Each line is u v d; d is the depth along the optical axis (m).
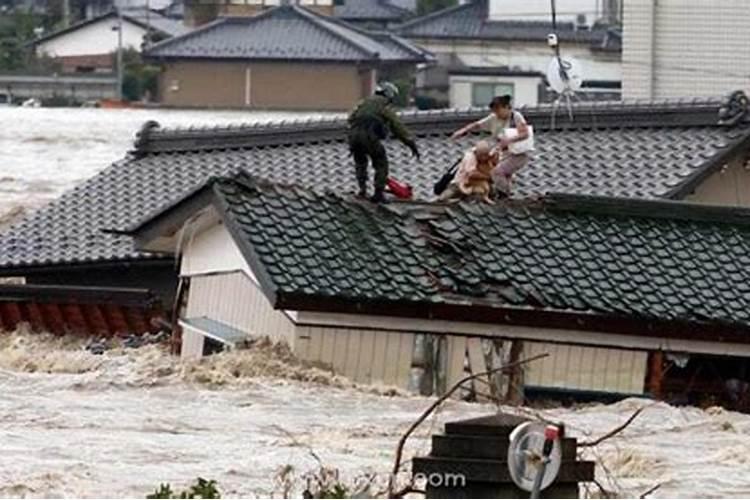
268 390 45.28
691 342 49.38
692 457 39.66
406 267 48.62
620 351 49.03
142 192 65.19
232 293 50.88
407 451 38.41
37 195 111.12
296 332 47.66
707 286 50.16
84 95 197.38
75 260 61.41
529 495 29.92
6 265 62.00
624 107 61.94
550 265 49.59
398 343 48.03
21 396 43.84
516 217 50.78
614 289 49.38
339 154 64.62
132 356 50.91
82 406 42.88
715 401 49.69
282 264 47.84
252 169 64.81
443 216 50.34
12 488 33.72
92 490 33.78
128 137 151.00
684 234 51.41
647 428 43.44
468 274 48.75
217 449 38.31
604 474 36.59
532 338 48.53
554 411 46.16
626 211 51.47
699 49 109.88
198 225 52.19
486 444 30.41
